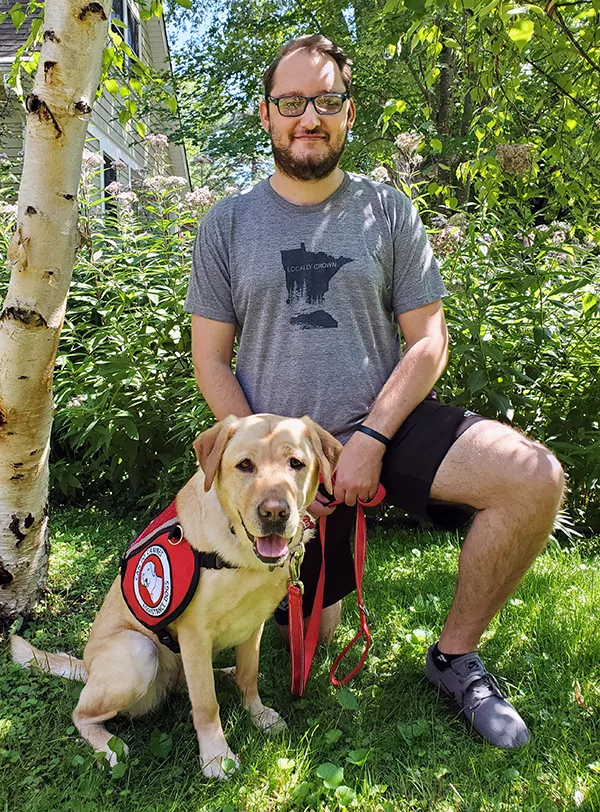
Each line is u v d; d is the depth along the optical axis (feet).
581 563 11.95
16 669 8.58
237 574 6.87
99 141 36.29
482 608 7.66
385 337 8.62
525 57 12.16
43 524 10.32
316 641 8.47
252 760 7.01
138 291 14.32
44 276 8.75
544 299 13.57
